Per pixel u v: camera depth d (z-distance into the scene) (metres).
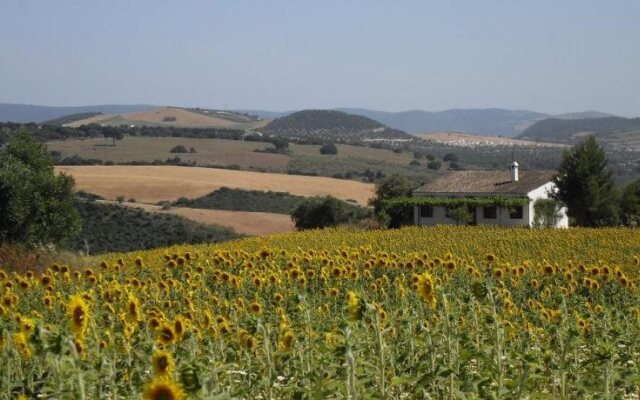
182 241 68.25
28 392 7.02
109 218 71.06
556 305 13.91
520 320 12.30
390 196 77.31
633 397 8.42
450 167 176.12
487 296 8.29
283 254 19.73
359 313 6.62
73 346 5.65
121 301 12.52
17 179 41.28
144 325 9.30
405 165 167.62
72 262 27.73
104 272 18.58
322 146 170.38
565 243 32.19
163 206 79.69
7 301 10.73
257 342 8.51
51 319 11.82
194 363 5.11
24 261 26.58
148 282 15.51
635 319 12.08
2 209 41.00
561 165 68.69
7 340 7.77
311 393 6.87
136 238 68.06
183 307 12.85
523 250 29.19
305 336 8.93
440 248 30.75
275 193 94.50
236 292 15.09
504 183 71.00
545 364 8.45
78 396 5.53
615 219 66.81
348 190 101.88
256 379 7.75
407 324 8.91
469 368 8.53
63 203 43.06
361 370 6.78
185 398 5.02
